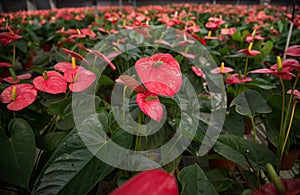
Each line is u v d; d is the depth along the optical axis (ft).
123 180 1.72
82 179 1.50
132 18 7.09
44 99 2.34
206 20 9.14
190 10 11.41
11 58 5.20
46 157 1.99
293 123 2.46
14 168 1.58
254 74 4.02
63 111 2.05
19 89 1.88
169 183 0.82
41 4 17.76
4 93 1.86
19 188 2.12
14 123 1.80
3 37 2.88
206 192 1.57
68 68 2.19
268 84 2.87
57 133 2.13
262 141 3.66
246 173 2.23
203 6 14.74
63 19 8.69
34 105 2.59
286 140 2.23
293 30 5.65
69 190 1.45
